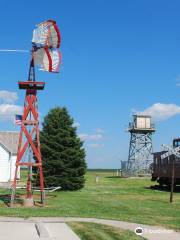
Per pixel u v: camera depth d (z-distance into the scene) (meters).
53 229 16.41
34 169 39.94
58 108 41.44
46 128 40.53
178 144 42.53
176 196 35.72
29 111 25.44
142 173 76.75
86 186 46.25
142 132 77.88
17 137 58.62
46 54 25.09
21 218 19.62
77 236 15.03
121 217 20.89
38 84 25.22
